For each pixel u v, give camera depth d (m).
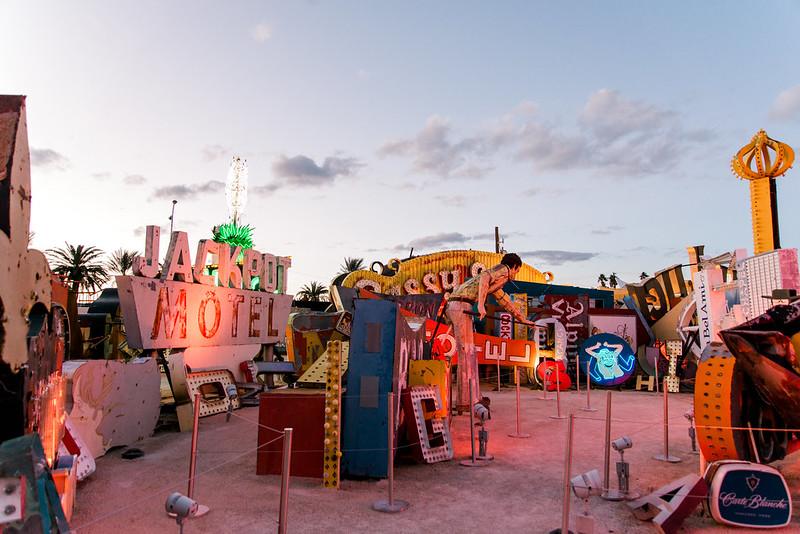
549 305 18.83
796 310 4.99
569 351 18.41
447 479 5.98
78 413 6.62
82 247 47.56
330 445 5.76
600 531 4.36
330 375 5.98
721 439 5.14
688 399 13.81
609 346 16.80
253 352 13.70
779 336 4.52
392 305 6.40
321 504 5.07
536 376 16.48
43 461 2.74
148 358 8.61
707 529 4.38
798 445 5.55
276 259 15.35
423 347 9.31
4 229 3.09
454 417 10.27
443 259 25.00
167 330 10.35
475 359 10.82
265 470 6.13
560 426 9.38
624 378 16.56
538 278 25.42
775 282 8.60
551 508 4.95
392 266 24.59
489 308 18.72
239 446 7.84
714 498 4.42
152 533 4.30
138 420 8.15
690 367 15.98
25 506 2.47
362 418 6.14
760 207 14.34
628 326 18.77
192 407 9.55
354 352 6.32
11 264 3.13
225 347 12.45
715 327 10.56
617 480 5.87
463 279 24.91
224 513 4.79
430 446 6.90
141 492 5.46
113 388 7.46
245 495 5.35
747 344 4.71
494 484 5.77
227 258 12.78
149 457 7.11
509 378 18.38
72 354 13.98
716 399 5.20
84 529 4.37
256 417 10.57
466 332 10.60
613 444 5.33
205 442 8.17
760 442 5.27
